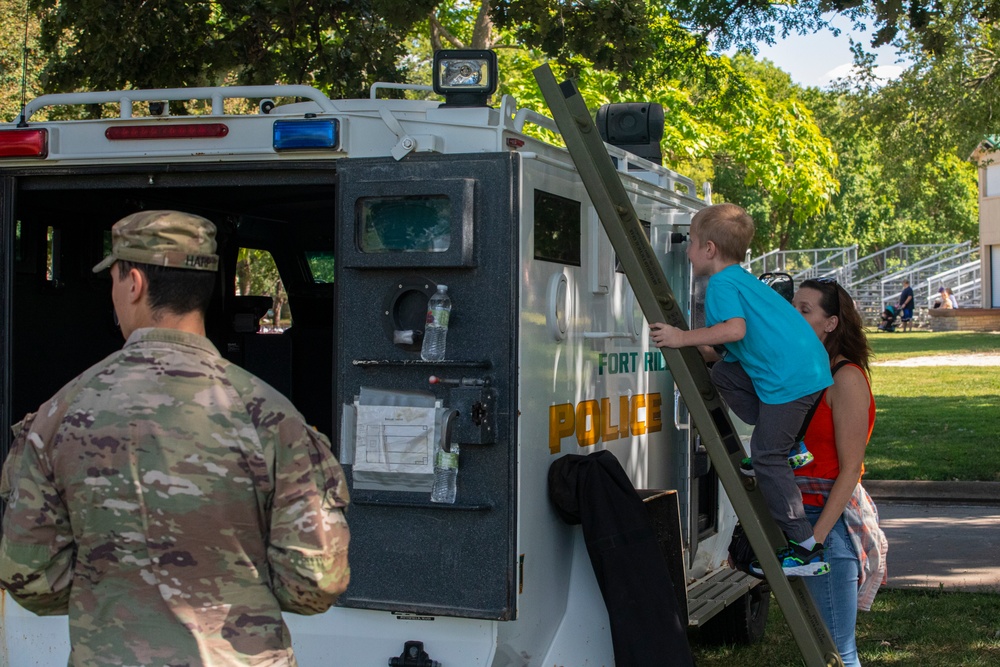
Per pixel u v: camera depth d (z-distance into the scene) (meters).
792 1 10.34
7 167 4.26
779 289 5.53
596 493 3.96
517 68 15.82
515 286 3.63
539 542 3.87
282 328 6.53
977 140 22.06
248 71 10.35
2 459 4.32
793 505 3.94
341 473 2.60
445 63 3.79
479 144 3.72
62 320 5.34
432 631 3.73
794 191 20.27
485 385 3.64
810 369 3.91
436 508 3.66
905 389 19.05
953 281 41.75
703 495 6.16
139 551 2.42
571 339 4.20
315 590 2.50
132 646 2.40
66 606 2.59
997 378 20.30
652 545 3.99
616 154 5.01
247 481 2.47
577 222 4.27
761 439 3.99
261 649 2.47
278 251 6.46
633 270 3.93
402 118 3.81
